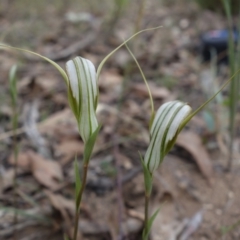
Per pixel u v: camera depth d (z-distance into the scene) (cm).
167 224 31
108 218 31
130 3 90
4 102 47
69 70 15
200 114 45
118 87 51
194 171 36
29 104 48
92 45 66
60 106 48
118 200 31
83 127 16
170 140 16
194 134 38
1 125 44
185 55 62
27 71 56
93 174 36
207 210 32
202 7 79
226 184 35
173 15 81
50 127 42
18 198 33
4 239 30
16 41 66
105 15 81
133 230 30
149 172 17
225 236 29
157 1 93
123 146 40
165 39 68
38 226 31
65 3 89
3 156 39
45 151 39
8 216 32
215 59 57
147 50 63
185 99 49
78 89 16
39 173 35
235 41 55
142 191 34
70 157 38
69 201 32
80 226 30
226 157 38
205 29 71
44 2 88
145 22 78
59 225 30
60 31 73
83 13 82
